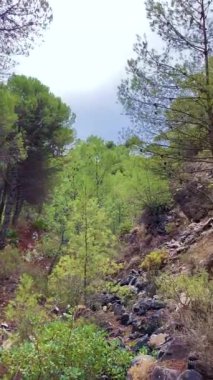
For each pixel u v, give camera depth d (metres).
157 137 9.68
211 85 8.56
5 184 22.11
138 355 6.18
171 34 9.27
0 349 6.59
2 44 8.49
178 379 4.85
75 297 9.28
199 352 4.95
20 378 5.84
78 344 5.89
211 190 10.84
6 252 15.48
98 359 5.87
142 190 15.93
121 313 9.16
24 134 20.23
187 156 9.65
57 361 5.76
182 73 8.94
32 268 14.28
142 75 9.36
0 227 21.52
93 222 9.60
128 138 9.99
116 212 16.89
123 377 5.73
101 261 9.48
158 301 8.81
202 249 11.21
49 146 22.17
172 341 5.64
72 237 9.55
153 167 10.37
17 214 23.66
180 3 9.16
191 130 9.37
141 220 16.38
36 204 24.09
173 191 14.09
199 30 9.17
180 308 5.78
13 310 7.92
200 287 5.82
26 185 22.50
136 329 8.01
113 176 19.28
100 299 9.95
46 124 21.31
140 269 12.62
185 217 14.66
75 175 16.55
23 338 7.07
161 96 9.25
